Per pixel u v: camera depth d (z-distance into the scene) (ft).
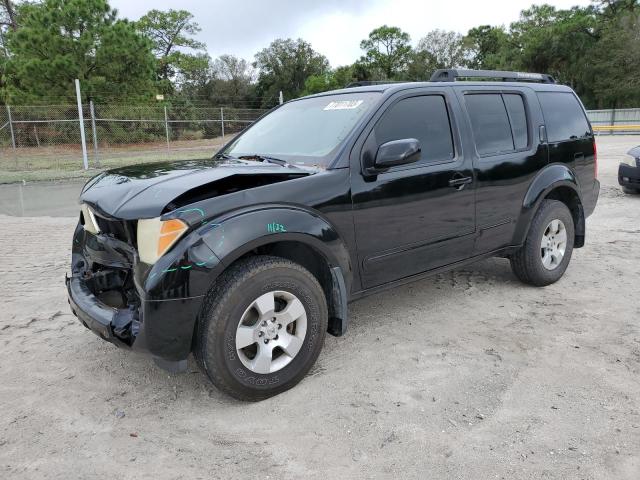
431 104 13.43
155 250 9.32
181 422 9.83
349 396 10.53
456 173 13.43
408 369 11.59
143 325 9.39
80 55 94.12
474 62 261.24
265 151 13.24
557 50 200.95
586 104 195.21
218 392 10.89
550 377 11.10
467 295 16.21
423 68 249.34
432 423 9.56
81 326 14.40
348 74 255.09
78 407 10.40
